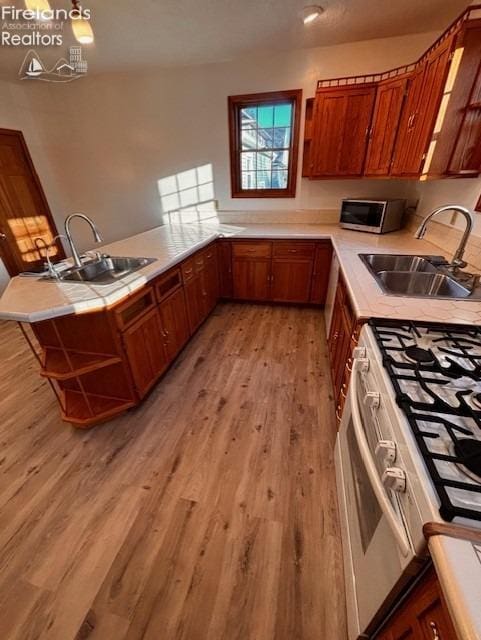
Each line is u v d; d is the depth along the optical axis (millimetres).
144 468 1607
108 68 3033
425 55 1896
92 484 1529
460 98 1575
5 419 1968
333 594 1109
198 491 1482
